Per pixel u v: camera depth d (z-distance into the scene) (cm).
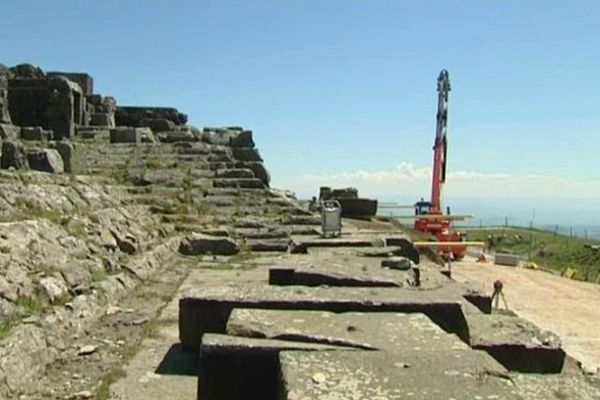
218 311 558
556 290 2336
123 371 523
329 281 673
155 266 1009
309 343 434
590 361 1382
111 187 1345
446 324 529
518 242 5378
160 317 700
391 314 507
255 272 1010
